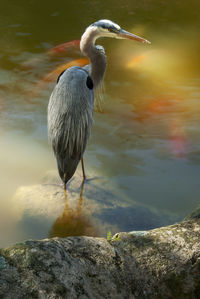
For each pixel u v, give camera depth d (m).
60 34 13.44
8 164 7.31
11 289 2.67
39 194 6.46
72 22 14.36
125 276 3.19
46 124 8.88
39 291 2.70
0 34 13.27
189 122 9.23
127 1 16.78
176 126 9.06
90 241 3.34
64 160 6.43
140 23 14.60
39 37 13.23
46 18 14.68
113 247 3.37
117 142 8.40
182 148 8.19
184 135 8.68
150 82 11.07
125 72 11.59
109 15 15.12
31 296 2.66
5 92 10.15
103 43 13.48
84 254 3.20
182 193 6.73
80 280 2.91
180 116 9.48
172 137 8.61
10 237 5.47
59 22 14.36
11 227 5.69
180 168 7.49
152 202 6.48
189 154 7.96
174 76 11.45
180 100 10.20
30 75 11.07
